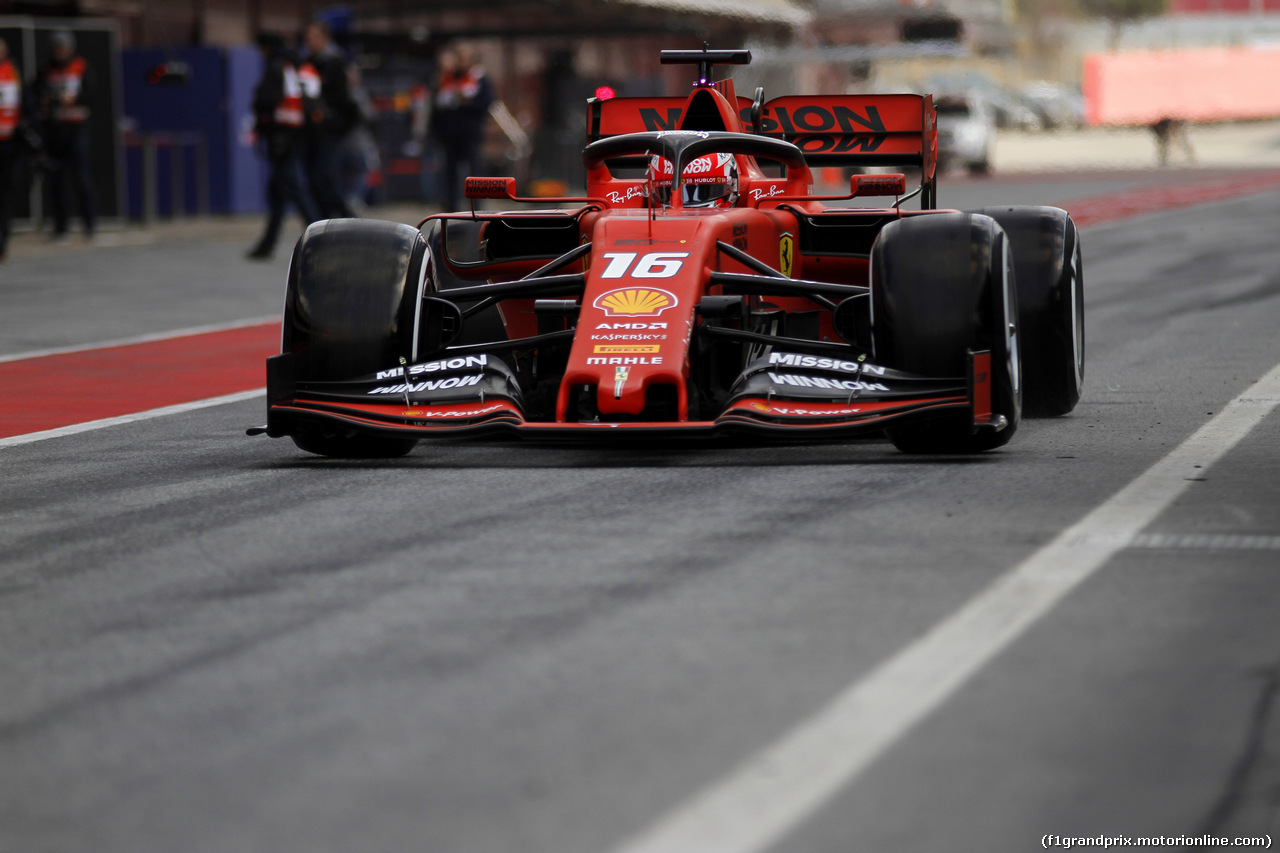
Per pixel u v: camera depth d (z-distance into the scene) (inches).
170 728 458.3
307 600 581.6
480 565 624.4
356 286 844.6
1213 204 3216.0
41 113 2623.0
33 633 550.0
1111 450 846.5
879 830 386.3
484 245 965.2
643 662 503.2
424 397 812.0
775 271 864.3
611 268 835.4
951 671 489.7
